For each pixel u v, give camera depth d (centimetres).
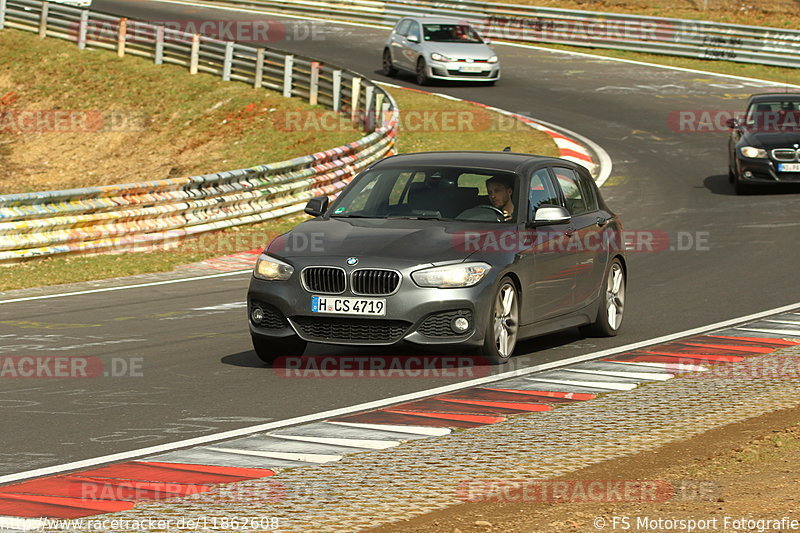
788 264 4984
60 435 2419
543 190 3381
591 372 3023
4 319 3981
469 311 2970
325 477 2088
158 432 2438
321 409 2638
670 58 13025
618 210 6744
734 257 5216
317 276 2984
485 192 3278
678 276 4766
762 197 7100
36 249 5369
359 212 3294
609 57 13075
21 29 12875
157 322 3888
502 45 13875
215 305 4256
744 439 2317
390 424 2488
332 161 7344
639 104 10512
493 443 2317
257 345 3119
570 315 3394
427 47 11112
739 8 15025
